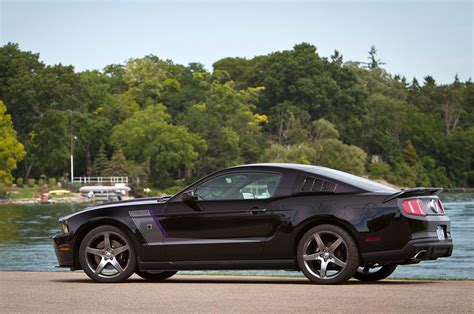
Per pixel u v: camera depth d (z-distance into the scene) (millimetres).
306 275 13297
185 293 11938
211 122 172000
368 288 12289
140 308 10484
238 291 12078
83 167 167625
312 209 13359
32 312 10227
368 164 194125
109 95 176625
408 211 13039
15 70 167250
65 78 166000
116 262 14227
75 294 12000
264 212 13633
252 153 180000
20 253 40562
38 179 160875
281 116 196875
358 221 13086
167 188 161500
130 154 161375
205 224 13914
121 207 14391
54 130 154375
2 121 144500
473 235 49656
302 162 168000
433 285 12891
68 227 14562
